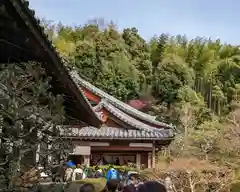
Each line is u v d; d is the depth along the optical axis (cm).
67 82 539
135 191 399
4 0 350
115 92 3938
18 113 388
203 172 1608
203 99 4412
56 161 443
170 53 5062
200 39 5662
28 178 412
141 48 4744
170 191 1484
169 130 2128
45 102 476
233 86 4719
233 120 2552
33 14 374
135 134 2114
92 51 4028
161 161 2034
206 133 2591
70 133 502
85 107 688
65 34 4666
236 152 2098
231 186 1584
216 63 5078
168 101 4181
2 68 450
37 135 418
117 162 2203
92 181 1125
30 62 446
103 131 2125
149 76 4484
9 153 381
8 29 405
